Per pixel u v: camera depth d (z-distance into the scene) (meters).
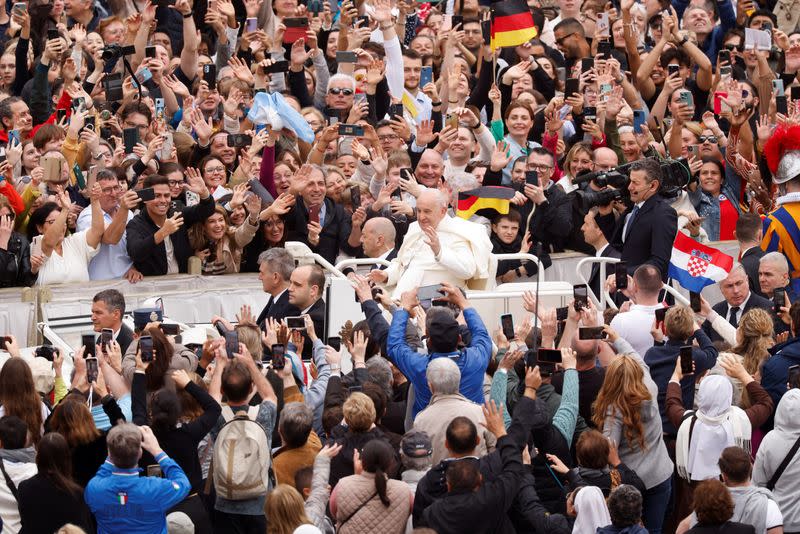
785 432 41.62
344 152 61.56
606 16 71.88
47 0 71.50
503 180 63.06
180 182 56.66
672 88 69.75
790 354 45.25
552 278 57.09
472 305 50.28
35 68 66.56
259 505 39.34
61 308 53.16
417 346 43.31
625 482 40.28
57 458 37.62
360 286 43.25
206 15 71.00
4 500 38.66
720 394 41.97
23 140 63.25
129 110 62.91
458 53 73.00
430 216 49.19
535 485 40.44
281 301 50.66
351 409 39.56
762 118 65.25
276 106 59.25
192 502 39.16
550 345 43.91
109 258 55.47
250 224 55.41
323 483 37.91
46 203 55.59
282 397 42.38
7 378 40.75
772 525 38.62
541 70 72.50
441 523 36.75
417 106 67.12
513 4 68.75
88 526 37.94
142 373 40.62
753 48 74.25
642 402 41.41
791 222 56.97
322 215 57.41
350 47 70.56
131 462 37.03
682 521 40.03
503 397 41.12
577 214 57.91
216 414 39.62
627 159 64.75
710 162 63.78
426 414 39.56
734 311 53.59
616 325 46.41
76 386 43.38
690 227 60.12
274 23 74.56
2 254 54.00
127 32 70.38
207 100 65.38
